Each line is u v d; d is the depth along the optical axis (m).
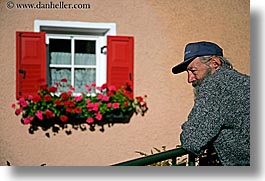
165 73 3.56
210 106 2.79
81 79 3.51
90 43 3.54
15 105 3.40
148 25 3.57
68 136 3.47
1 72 3.40
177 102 3.56
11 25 3.43
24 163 3.41
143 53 3.56
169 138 3.57
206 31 3.57
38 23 3.46
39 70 3.43
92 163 3.48
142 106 3.54
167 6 3.57
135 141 3.54
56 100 3.42
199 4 3.59
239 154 2.83
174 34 3.58
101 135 3.51
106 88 3.49
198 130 2.76
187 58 3.30
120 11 3.55
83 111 3.45
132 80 3.53
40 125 3.44
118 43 3.53
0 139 3.39
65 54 3.51
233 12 3.57
